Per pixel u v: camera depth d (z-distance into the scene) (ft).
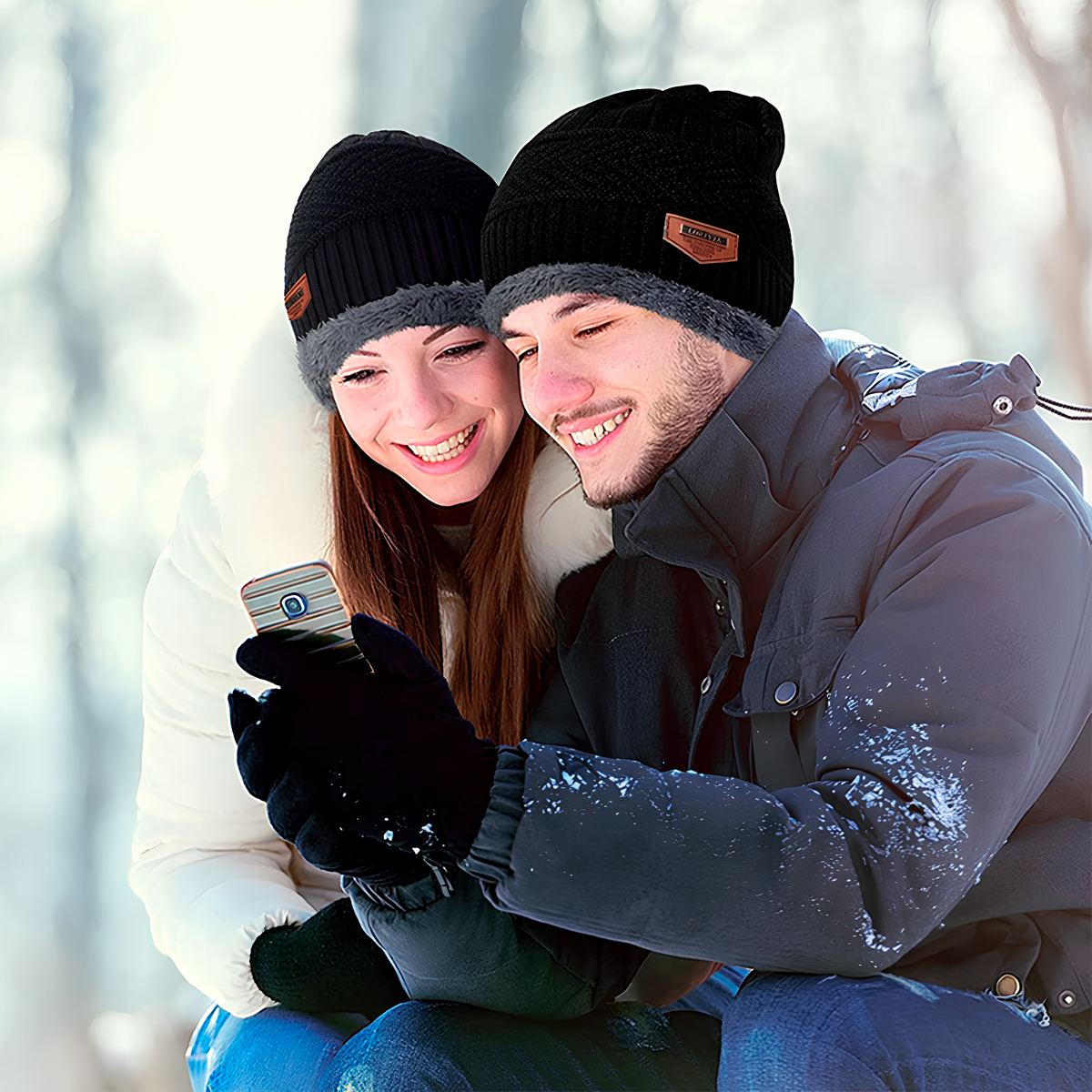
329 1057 8.34
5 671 41.73
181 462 43.70
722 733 8.36
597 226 7.82
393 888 6.97
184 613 10.76
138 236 45.03
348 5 42.42
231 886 10.05
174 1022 33.58
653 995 9.33
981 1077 6.26
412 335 9.28
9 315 44.06
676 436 8.03
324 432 10.13
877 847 6.19
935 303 43.73
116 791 40.63
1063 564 6.84
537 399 8.06
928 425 7.79
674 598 9.02
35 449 43.47
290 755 6.31
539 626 9.93
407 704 6.32
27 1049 34.27
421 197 9.41
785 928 6.15
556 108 40.29
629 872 6.14
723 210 7.95
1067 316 41.14
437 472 9.53
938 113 43.11
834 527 7.54
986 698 6.40
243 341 10.72
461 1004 7.37
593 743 9.36
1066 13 40.55
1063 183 41.14
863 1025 6.31
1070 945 6.93
